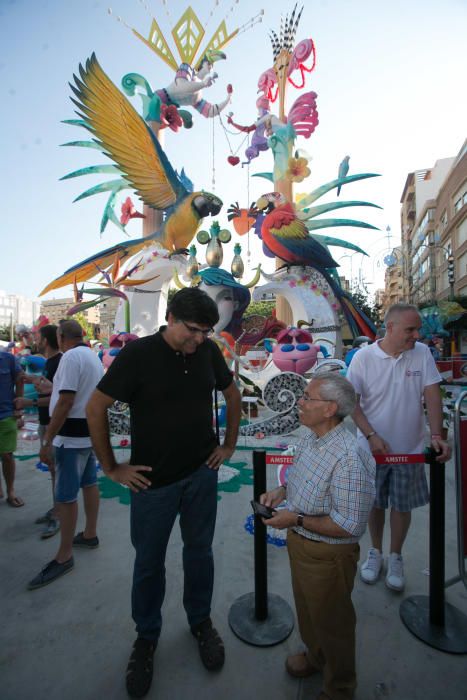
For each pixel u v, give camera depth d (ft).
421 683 5.91
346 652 5.28
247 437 18.97
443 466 6.86
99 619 7.30
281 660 6.37
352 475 5.03
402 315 7.67
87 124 34.63
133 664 5.96
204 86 42.88
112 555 9.46
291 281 36.78
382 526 8.54
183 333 5.59
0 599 7.89
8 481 12.39
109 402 5.76
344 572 5.19
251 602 7.66
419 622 7.07
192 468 6.25
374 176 37.58
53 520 10.57
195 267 34.65
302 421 5.62
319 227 40.06
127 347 5.90
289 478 5.98
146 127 34.73
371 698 5.66
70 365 8.32
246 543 10.05
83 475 9.43
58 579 8.50
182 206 36.55
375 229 38.68
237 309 35.06
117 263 28.89
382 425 8.20
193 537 6.48
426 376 8.00
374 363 8.16
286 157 41.91
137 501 6.08
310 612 5.37
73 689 5.84
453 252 103.04
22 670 6.18
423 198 154.10
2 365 12.23
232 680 5.97
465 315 73.87
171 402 5.97
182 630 7.05
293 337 23.26
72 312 28.81
